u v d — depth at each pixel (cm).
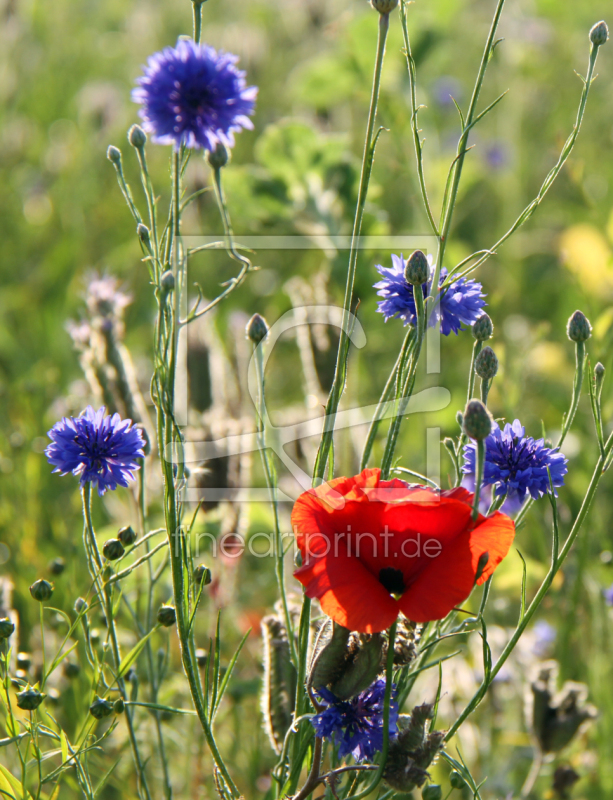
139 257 181
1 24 236
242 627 115
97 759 100
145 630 95
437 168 178
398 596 80
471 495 80
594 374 88
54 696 98
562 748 99
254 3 286
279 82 243
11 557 114
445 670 110
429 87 241
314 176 139
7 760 101
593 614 109
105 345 103
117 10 300
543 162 221
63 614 89
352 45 172
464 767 86
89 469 86
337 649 81
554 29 259
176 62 83
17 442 126
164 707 86
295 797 83
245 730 107
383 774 82
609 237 141
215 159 86
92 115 214
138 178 216
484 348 85
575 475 139
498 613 117
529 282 191
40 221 207
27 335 178
